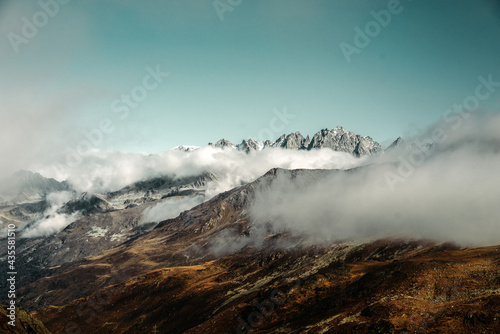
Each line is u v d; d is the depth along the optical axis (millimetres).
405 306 112188
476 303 96250
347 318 122625
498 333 80625
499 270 120875
